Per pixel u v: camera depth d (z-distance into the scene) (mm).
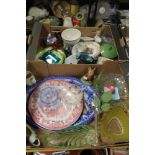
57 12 1276
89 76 931
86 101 883
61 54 1015
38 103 854
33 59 951
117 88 916
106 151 855
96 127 827
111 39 1102
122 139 800
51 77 945
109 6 1278
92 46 1061
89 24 1238
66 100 873
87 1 1302
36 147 773
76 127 824
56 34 1113
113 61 932
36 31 1067
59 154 846
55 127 817
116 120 843
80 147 783
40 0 1305
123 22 1195
